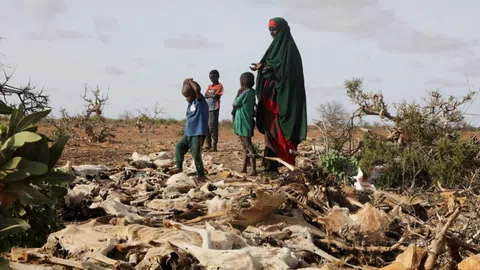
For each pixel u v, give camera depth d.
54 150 3.78
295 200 6.57
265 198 6.14
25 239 5.50
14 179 3.49
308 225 6.16
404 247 5.62
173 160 12.93
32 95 12.71
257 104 11.35
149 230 5.54
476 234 5.62
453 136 11.97
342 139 11.66
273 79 11.10
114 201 7.35
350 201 7.28
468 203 6.61
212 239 5.30
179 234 5.41
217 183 8.94
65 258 5.11
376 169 7.92
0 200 3.57
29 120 3.69
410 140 11.92
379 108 12.32
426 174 10.73
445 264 5.06
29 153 3.69
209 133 16.38
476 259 4.67
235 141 21.47
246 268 4.74
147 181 9.87
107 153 15.95
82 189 8.69
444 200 8.07
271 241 5.72
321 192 7.22
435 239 4.85
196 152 9.98
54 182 3.77
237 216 6.21
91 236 5.46
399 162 10.73
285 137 11.12
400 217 6.50
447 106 12.19
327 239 5.82
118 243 5.30
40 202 3.63
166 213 7.34
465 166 10.38
